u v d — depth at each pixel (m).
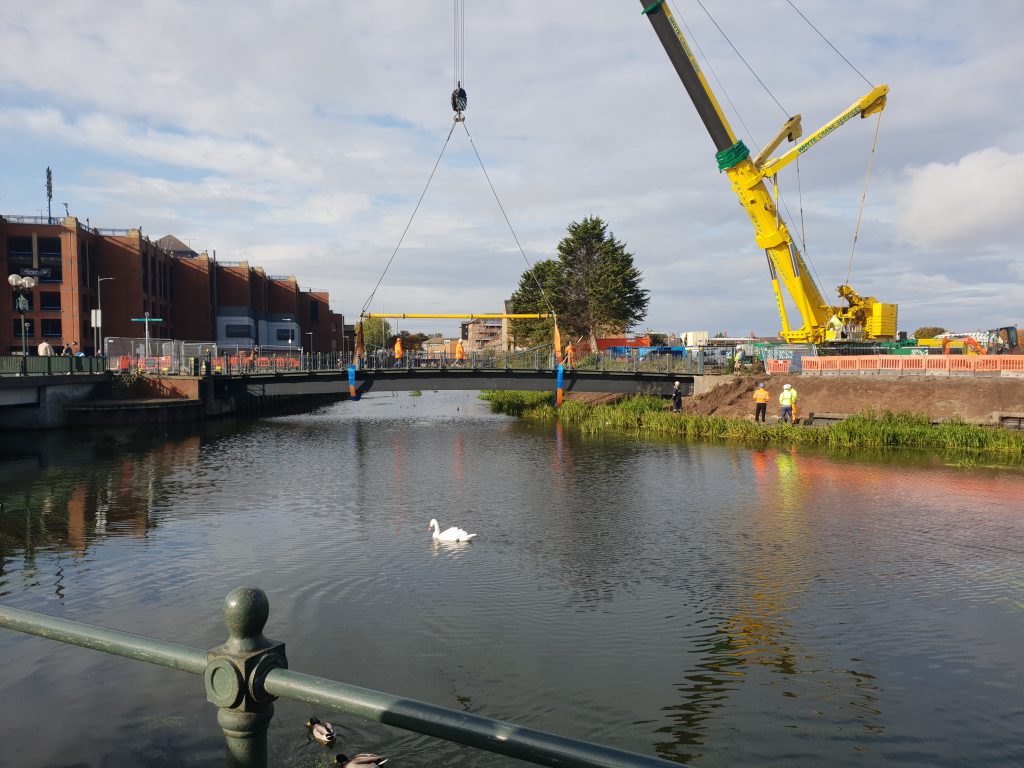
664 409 45.88
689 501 20.03
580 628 10.49
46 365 38.44
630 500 20.22
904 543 15.36
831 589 12.28
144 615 10.87
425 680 8.73
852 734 7.54
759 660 9.41
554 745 1.92
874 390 39.38
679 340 78.62
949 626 10.59
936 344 46.34
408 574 13.08
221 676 2.37
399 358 51.41
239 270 101.31
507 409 57.44
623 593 12.09
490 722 2.04
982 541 15.50
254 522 17.30
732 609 11.31
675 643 9.95
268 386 48.91
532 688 8.54
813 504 19.56
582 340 83.31
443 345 189.75
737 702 8.23
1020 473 24.67
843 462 27.45
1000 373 37.53
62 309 71.19
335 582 12.58
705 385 48.38
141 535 15.89
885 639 10.11
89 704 7.98
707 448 31.97
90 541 15.34
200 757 6.88
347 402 75.69
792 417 36.88
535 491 21.66
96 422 41.41
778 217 41.88
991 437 30.00
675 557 14.30
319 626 10.51
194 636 10.05
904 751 7.21
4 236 70.12
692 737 7.46
